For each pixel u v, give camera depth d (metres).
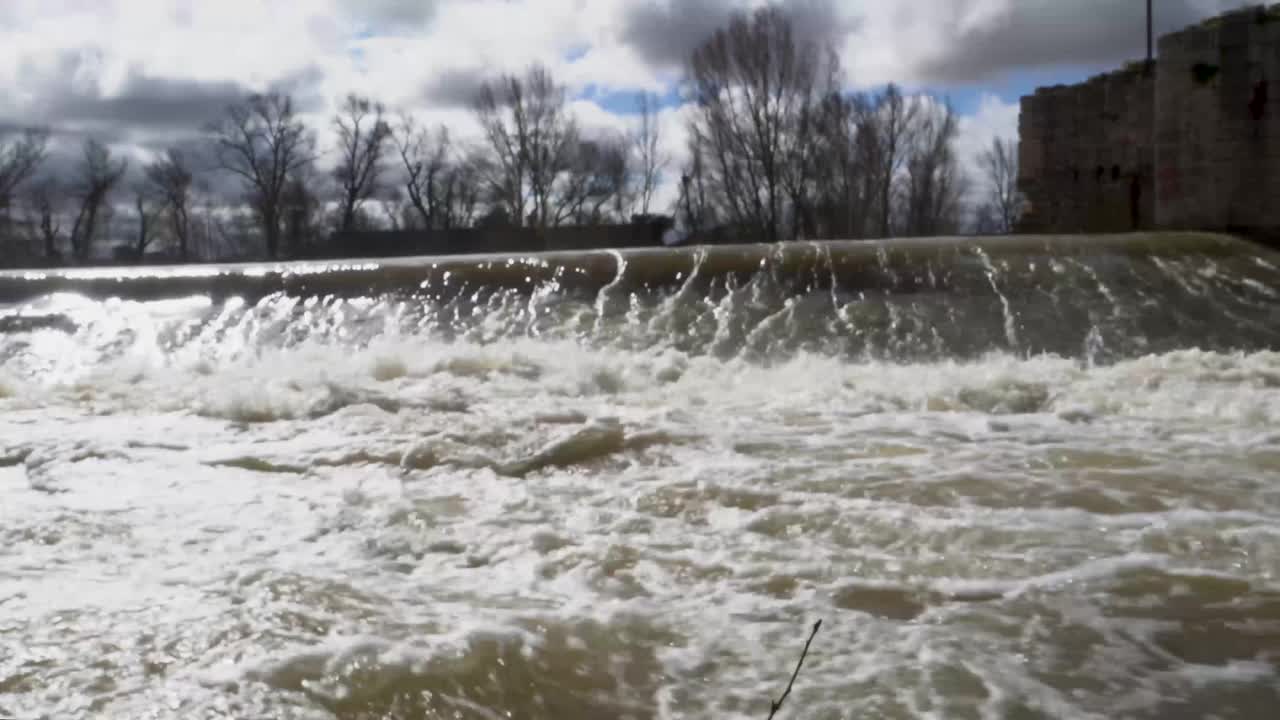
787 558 4.00
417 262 11.83
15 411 7.44
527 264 11.54
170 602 3.52
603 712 2.82
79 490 5.18
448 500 4.89
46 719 2.69
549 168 50.53
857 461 5.48
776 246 11.61
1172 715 2.76
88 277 11.99
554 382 8.07
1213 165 15.95
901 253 11.34
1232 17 15.68
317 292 11.38
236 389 7.81
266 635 3.24
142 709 2.75
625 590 3.68
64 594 3.61
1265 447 5.64
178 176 56.94
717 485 5.02
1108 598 3.55
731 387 7.88
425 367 8.67
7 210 51.38
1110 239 11.89
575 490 5.06
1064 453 5.59
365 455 5.84
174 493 5.09
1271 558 3.90
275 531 4.42
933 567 3.88
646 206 54.22
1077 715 2.75
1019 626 3.33
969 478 5.09
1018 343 9.60
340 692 2.88
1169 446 5.72
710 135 38.41
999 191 46.09
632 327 10.21
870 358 9.37
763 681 2.97
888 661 3.08
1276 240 15.41
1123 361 8.69
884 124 39.41
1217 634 3.26
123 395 7.88
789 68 36.78
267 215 55.12
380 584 3.72
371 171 57.16
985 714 2.76
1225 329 9.82
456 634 3.26
